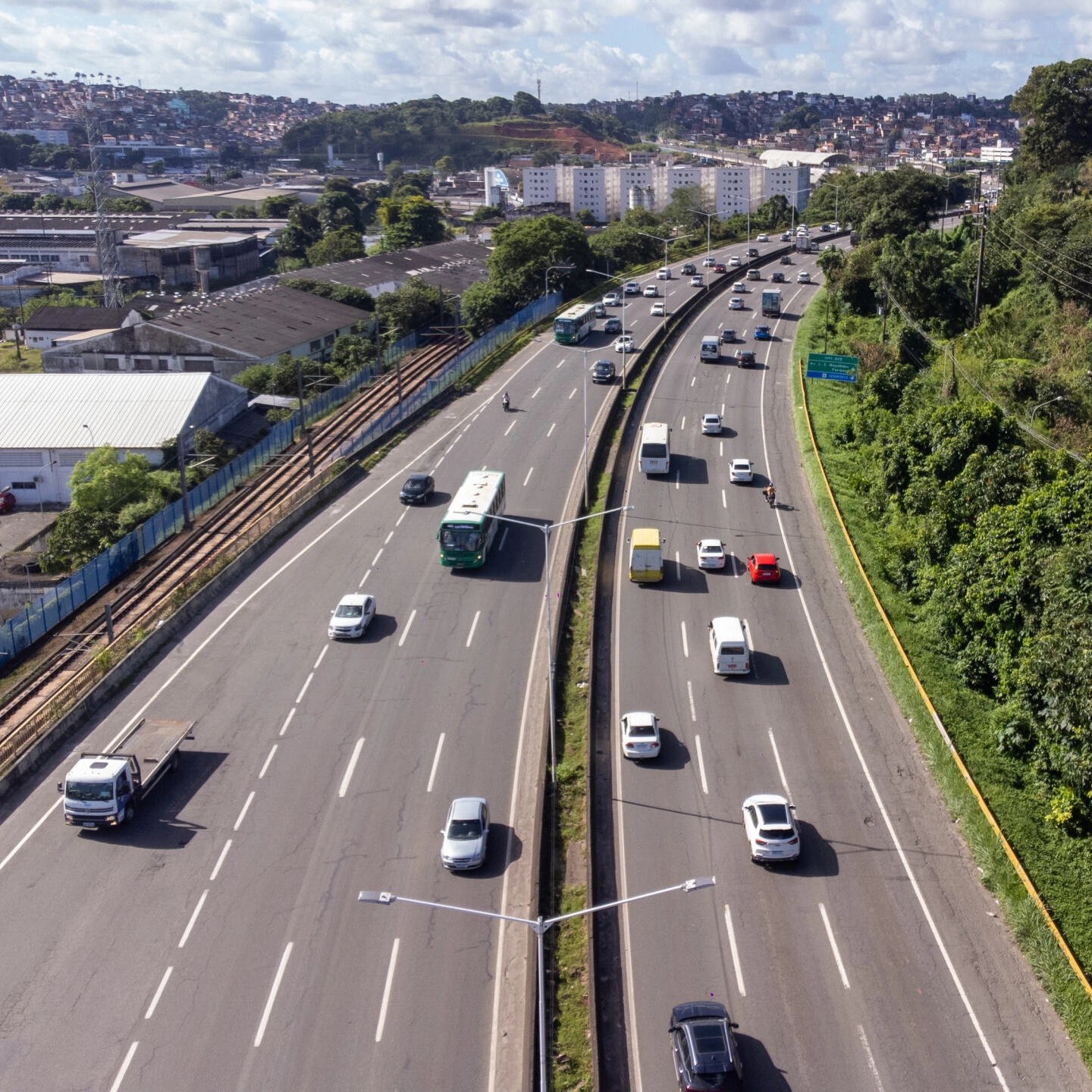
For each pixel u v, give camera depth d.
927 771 46.88
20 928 38.03
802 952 36.59
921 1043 32.88
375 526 74.31
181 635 59.44
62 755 48.69
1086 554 47.47
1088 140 134.12
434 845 42.44
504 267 154.50
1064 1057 32.38
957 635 55.53
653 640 58.41
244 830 43.28
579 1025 33.72
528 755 48.22
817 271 170.25
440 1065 32.47
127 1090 31.61
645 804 44.59
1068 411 84.38
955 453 69.12
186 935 37.69
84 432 101.06
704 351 114.62
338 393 113.56
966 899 39.19
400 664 56.06
